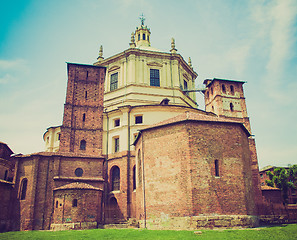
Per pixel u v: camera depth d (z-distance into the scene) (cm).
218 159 2770
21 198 3562
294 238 1917
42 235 2619
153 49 5575
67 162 3766
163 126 3009
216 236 2022
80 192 3294
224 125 2931
